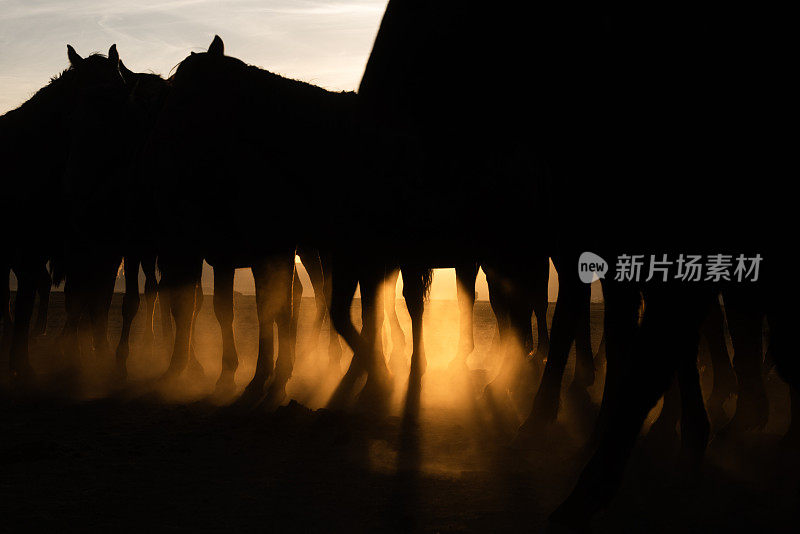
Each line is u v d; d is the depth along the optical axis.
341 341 10.65
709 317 6.98
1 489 4.92
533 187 8.11
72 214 9.55
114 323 16.33
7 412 7.48
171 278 8.59
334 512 4.49
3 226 9.70
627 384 3.85
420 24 5.23
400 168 7.58
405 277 8.26
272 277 8.00
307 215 7.99
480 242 8.27
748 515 4.50
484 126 5.46
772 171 3.99
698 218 4.00
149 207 9.02
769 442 6.17
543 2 5.17
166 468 5.42
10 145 9.83
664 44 4.18
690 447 5.09
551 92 5.27
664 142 4.16
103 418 7.18
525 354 8.66
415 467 5.46
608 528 4.29
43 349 12.08
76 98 9.57
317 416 7.07
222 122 7.80
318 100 7.92
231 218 8.04
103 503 4.64
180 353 8.80
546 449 5.95
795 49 3.89
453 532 4.16
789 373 4.43
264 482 5.08
